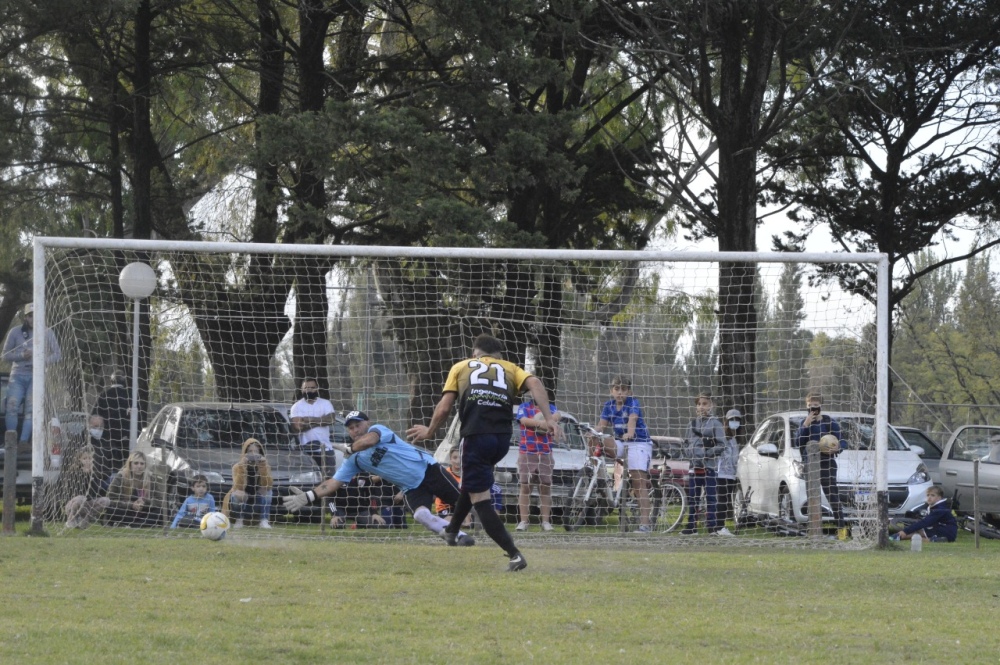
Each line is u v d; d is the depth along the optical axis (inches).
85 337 1396.4
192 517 1187.9
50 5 1743.4
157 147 2429.9
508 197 2138.3
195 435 1288.1
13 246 2770.7
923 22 2298.2
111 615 575.8
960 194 2514.8
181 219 2281.0
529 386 791.1
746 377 1502.2
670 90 2105.1
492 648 507.2
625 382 1266.0
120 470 1183.6
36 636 510.6
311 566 808.9
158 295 1899.6
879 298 1151.0
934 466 1881.2
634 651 509.7
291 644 508.1
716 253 1147.3
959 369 4355.3
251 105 2220.7
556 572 797.9
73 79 2363.4
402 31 2153.1
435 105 2020.2
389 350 1700.3
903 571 853.8
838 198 2578.7
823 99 2012.8
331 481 980.6
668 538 1167.6
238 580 722.2
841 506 1237.7
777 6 1899.6
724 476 1256.8
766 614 625.6
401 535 1197.7
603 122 2461.9
